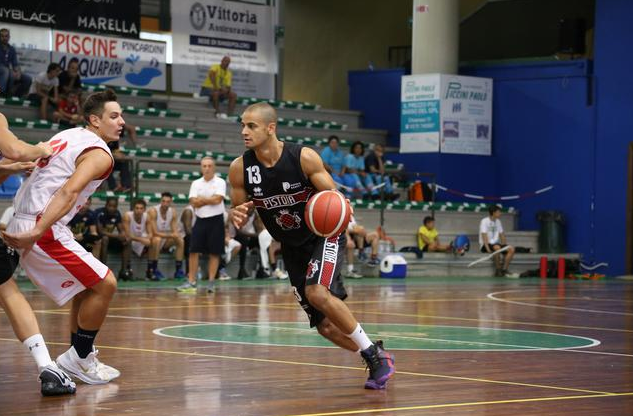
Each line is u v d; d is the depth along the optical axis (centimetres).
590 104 2094
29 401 482
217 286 1447
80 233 1448
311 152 528
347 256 1759
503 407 473
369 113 2336
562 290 1512
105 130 530
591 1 2408
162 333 803
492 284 1653
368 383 525
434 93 2111
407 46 2542
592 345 756
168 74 2245
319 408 467
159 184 1822
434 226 2016
